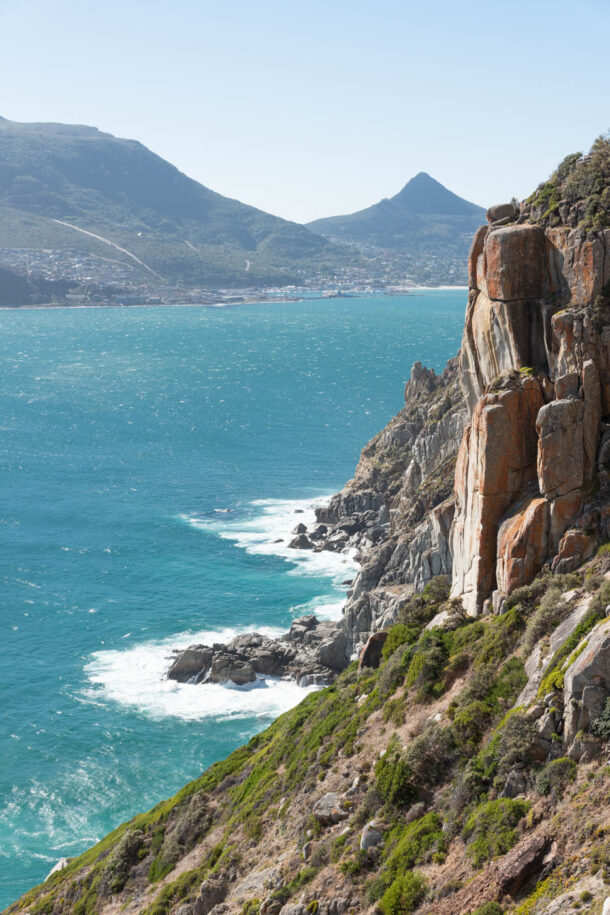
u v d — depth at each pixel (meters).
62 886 50.19
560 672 30.94
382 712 39.94
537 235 40.72
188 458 191.50
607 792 26.70
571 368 38.53
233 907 35.69
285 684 91.25
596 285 38.69
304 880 33.97
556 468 37.53
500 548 39.16
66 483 170.75
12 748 82.19
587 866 25.14
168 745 82.44
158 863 44.94
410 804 33.66
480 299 44.38
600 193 39.94
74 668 96.94
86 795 75.94
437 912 27.52
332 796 37.22
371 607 87.44
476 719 33.88
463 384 46.59
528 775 29.66
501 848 27.94
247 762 49.47
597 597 32.78
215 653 94.62
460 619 41.12
